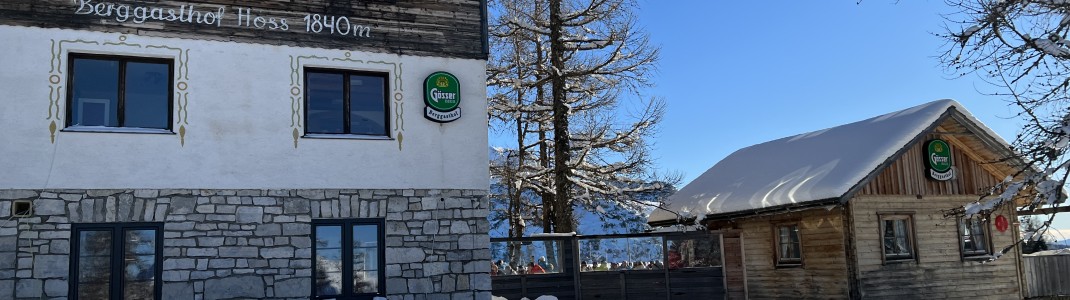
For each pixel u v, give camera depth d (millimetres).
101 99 11242
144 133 11242
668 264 17016
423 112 12648
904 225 17828
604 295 16312
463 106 12891
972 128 17781
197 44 11641
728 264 18719
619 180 21031
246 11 11961
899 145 16875
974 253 18438
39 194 10672
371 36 12547
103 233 10938
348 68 12359
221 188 11484
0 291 10359
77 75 11172
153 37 11414
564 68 20266
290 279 11633
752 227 19250
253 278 11461
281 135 11891
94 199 10898
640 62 20062
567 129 20219
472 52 13094
